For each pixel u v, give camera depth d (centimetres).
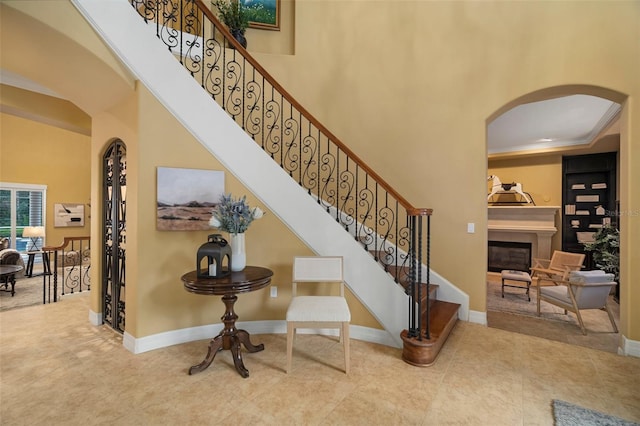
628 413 199
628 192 293
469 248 371
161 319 293
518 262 681
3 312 404
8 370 250
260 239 324
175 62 297
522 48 344
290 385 230
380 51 416
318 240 318
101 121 348
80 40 245
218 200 311
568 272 411
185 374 245
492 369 256
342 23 433
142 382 233
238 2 452
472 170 370
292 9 467
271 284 328
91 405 205
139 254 282
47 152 832
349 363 251
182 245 303
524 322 395
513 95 348
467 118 372
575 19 319
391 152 410
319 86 438
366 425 188
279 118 420
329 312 248
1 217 770
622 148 305
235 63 386
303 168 434
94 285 362
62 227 852
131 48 274
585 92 329
